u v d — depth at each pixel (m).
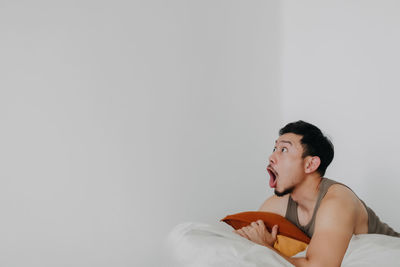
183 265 1.03
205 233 1.14
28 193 1.49
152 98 1.81
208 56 2.02
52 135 1.56
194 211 1.89
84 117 1.63
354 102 1.90
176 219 1.82
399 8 1.73
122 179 1.69
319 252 1.01
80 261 1.56
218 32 2.07
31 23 1.56
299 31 2.23
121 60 1.74
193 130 1.93
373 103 1.82
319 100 2.08
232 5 2.14
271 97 2.25
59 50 1.60
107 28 1.72
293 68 2.25
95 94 1.66
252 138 2.16
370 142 1.82
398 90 1.72
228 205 2.02
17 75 1.51
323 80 2.07
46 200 1.52
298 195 1.24
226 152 2.04
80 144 1.61
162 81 1.85
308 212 1.24
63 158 1.57
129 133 1.73
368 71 1.85
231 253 0.96
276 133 2.26
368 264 0.94
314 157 1.21
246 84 2.16
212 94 2.02
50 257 1.51
